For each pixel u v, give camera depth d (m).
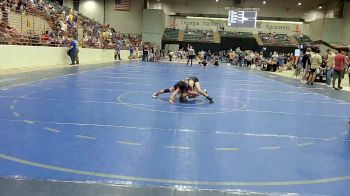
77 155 4.50
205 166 4.32
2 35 16.02
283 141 5.70
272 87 14.91
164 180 3.82
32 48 18.33
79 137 5.32
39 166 4.06
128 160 4.40
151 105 8.48
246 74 23.02
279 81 18.41
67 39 23.83
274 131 6.39
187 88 9.17
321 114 8.53
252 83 16.38
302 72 19.36
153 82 13.99
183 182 3.79
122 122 6.48
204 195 3.48
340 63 14.99
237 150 5.05
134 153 4.69
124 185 3.63
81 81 12.96
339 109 9.45
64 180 3.69
